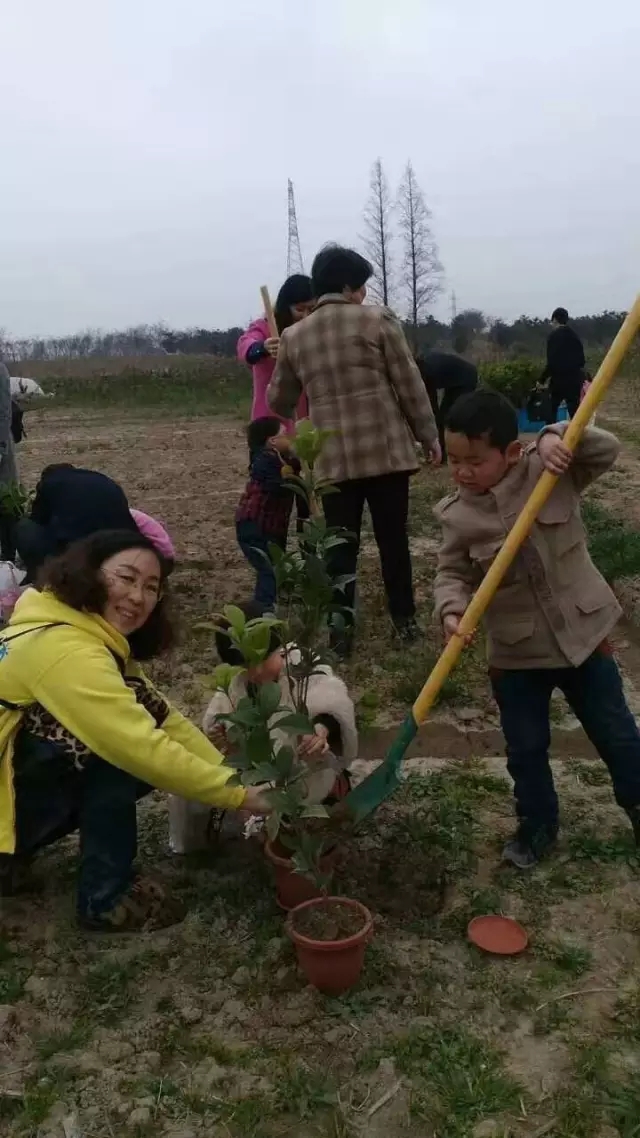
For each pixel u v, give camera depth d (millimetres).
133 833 2945
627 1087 2236
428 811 3461
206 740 3086
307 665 2756
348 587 5031
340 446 4855
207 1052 2408
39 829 2971
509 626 3006
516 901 2969
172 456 14328
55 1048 2426
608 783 3725
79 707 2676
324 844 2893
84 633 2789
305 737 2893
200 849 3320
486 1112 2193
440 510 3139
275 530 5340
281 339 5035
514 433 2936
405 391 4926
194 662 5164
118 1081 2320
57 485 3600
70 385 29250
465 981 2629
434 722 4383
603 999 2564
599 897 2986
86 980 2691
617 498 9281
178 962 2750
